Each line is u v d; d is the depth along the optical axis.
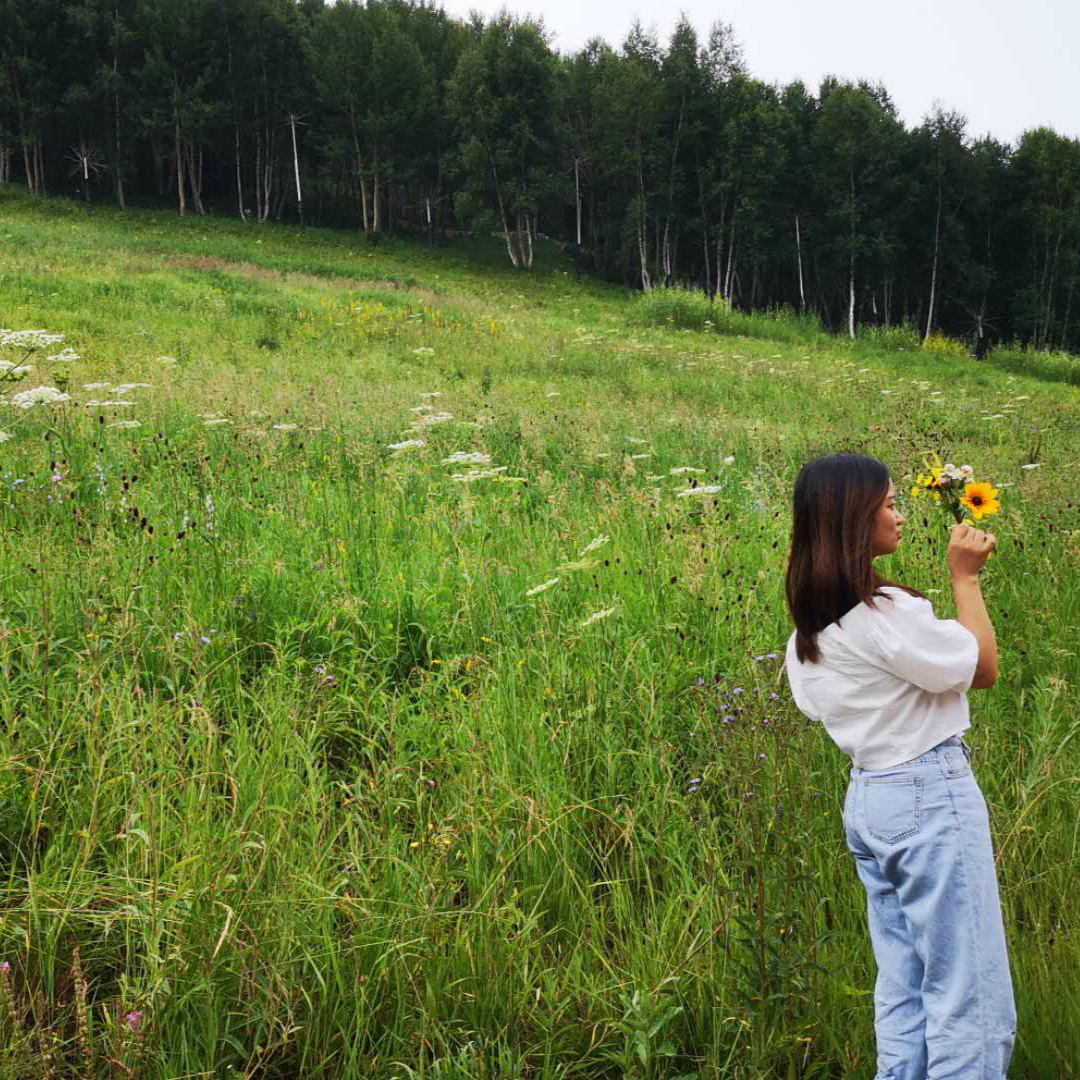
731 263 55.75
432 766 3.58
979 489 2.29
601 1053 2.61
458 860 3.13
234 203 67.31
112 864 2.85
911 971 2.29
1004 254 63.78
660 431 11.06
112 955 2.73
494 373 16.94
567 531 6.11
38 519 5.88
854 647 2.21
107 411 9.22
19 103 56.56
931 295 58.91
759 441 10.46
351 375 14.61
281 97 62.22
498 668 4.28
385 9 67.75
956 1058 2.09
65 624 4.27
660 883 3.28
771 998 2.39
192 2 58.03
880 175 55.84
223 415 9.31
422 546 5.87
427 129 61.03
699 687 3.68
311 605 4.88
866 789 2.25
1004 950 2.16
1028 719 4.14
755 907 2.64
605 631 4.51
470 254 62.72
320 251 50.62
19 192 55.22
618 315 34.38
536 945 2.79
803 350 27.09
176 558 5.11
